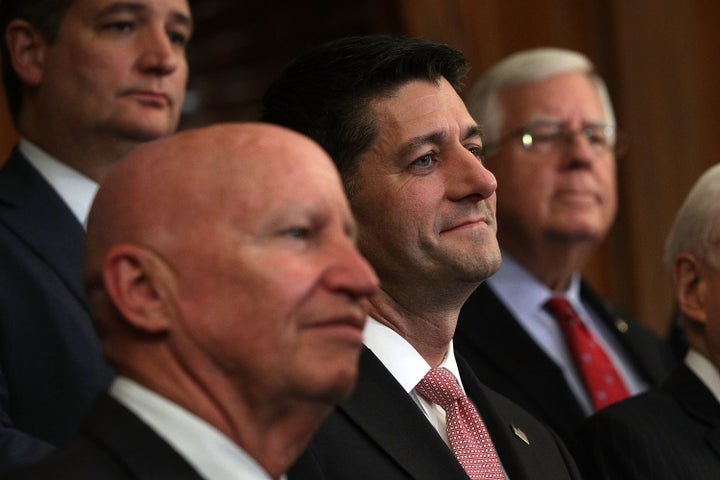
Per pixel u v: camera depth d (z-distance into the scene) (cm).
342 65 301
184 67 380
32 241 342
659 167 775
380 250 293
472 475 284
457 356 310
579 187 511
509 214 514
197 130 209
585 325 493
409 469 272
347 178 296
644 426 355
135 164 206
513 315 447
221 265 198
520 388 433
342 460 271
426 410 293
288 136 209
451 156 294
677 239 389
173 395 199
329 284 200
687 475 346
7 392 319
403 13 704
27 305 329
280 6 734
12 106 381
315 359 198
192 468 193
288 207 200
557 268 505
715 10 784
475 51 722
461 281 290
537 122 520
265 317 197
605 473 351
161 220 200
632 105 774
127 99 363
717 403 364
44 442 285
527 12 745
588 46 768
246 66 735
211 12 730
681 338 523
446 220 289
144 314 199
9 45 375
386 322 296
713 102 782
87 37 364
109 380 323
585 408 469
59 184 362
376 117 296
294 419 203
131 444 192
